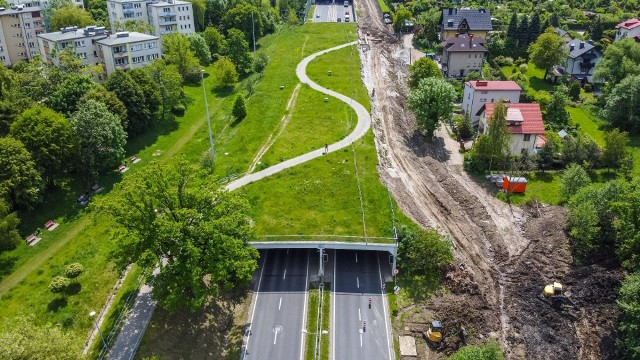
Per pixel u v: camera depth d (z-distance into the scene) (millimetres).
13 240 65438
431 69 116375
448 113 100562
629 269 65938
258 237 66625
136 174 58906
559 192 84312
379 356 56469
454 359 50625
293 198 75938
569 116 110375
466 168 92625
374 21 187500
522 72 137000
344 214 72688
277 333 58938
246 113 106562
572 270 68312
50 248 70125
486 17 153000
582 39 159000
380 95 119625
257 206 73812
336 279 67375
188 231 55469
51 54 120625
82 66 117750
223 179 80875
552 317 62188
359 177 81875
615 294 63906
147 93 103562
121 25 151250
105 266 65438
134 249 54562
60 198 79250
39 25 148250
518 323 61312
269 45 158250
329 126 98312
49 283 63156
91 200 80062
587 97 124562
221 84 131625
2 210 65062
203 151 96375
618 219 68000
